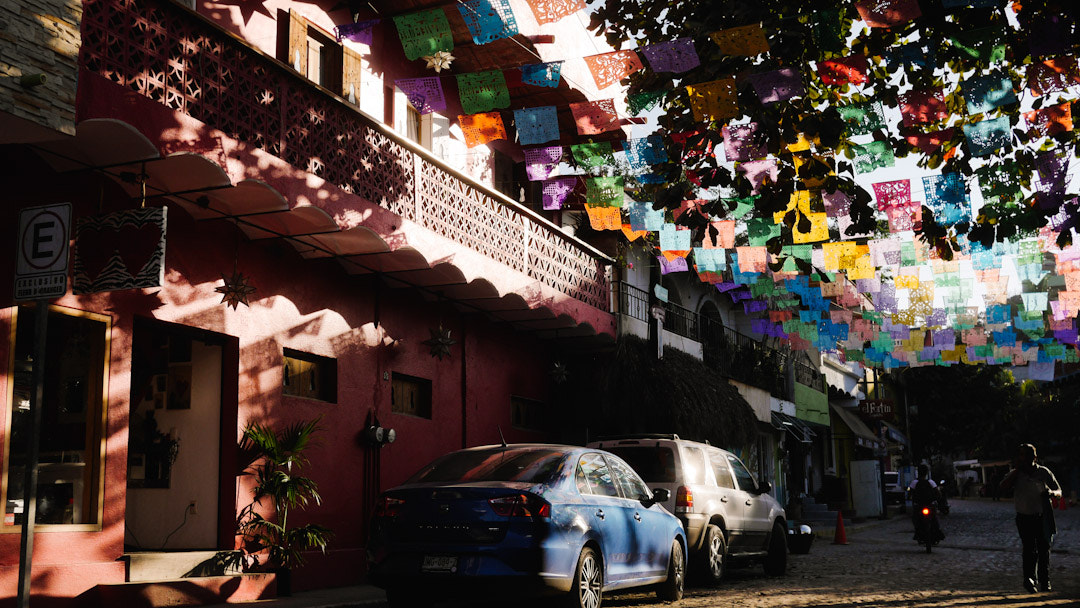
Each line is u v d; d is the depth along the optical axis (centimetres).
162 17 866
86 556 900
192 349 1136
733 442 2083
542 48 1570
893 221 1093
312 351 1249
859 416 4250
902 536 2677
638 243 2084
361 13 1402
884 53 905
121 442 951
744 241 1733
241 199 1009
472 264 1371
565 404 1928
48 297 561
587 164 1039
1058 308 1661
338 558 1233
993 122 881
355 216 1107
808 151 934
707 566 1244
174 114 859
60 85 712
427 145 1547
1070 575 1480
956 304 1733
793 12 903
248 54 967
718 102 868
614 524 956
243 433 1108
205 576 1007
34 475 541
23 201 859
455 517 841
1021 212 995
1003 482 1273
